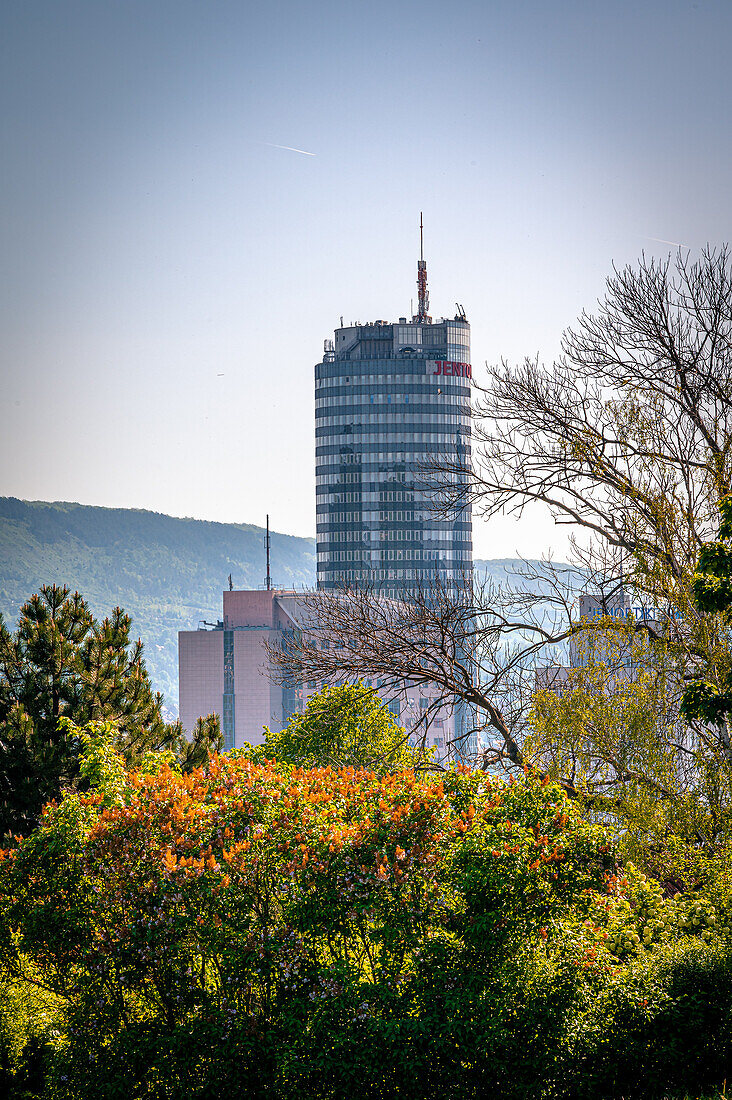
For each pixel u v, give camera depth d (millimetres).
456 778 37969
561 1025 32031
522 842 33469
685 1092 32062
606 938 35906
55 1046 37281
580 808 38062
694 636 44062
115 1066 34000
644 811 40625
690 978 34219
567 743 43438
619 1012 33219
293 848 33750
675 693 44594
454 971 32531
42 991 38375
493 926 32469
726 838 40594
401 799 35281
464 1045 31312
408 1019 31344
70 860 35938
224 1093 32969
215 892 33188
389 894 32812
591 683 44188
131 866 34469
